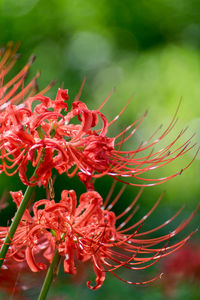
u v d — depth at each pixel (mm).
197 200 14219
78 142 2568
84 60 17766
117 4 17891
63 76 17000
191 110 16938
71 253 2518
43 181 2504
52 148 2477
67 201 2600
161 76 17516
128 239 2629
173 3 17922
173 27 18125
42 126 2619
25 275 3199
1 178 12234
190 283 5320
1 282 3047
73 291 5066
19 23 17047
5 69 2814
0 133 2594
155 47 18281
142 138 14430
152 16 18078
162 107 17156
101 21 18219
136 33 18250
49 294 4801
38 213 2594
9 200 10656
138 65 17797
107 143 2650
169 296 5340
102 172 2576
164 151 2785
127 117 16469
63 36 17766
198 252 5348
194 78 17516
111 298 5590
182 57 17812
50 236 2590
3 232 2703
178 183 14648
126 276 5848
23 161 2480
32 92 2697
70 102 16234
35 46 17156
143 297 5504
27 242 2650
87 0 17656
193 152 15008
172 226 11875
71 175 2572
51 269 2539
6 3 16969
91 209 2557
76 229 2572
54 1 17438
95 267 2631
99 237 2586
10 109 2516
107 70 17734
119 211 13148
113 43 18391
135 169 2695
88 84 17078
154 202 13828
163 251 2600
